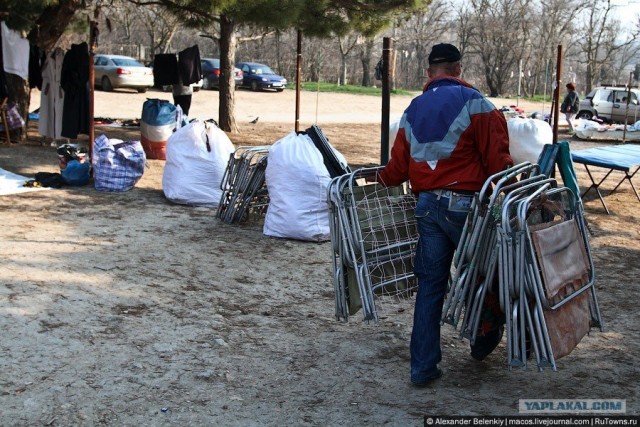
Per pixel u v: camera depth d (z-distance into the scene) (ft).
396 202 14.17
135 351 14.23
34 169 34.37
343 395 12.82
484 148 12.27
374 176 14.03
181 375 13.30
